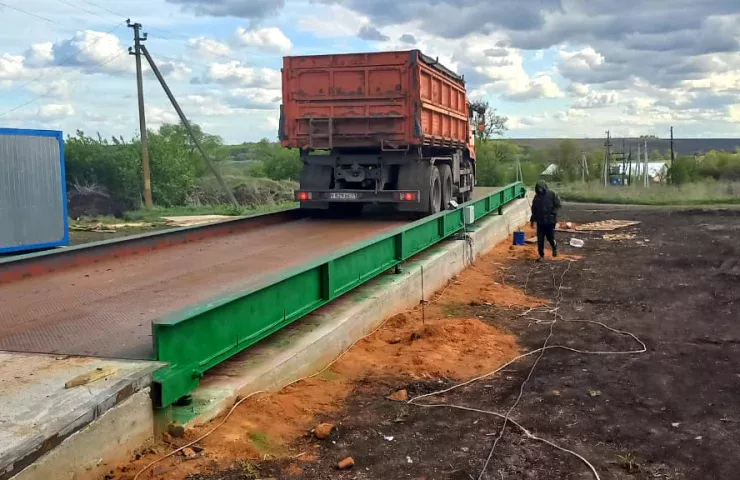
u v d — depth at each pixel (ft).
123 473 12.43
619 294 34.40
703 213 82.53
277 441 15.21
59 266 23.80
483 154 150.20
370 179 40.81
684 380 20.66
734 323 27.94
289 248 29.63
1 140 50.83
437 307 30.81
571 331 26.73
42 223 54.03
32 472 10.46
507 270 42.19
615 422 17.26
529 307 31.37
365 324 24.29
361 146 39.01
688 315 29.50
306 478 13.71
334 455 14.92
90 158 119.44
